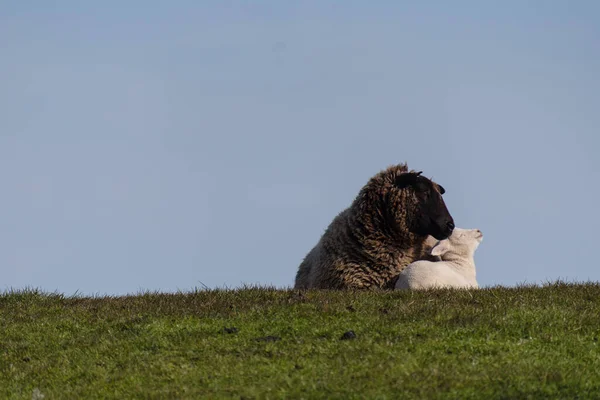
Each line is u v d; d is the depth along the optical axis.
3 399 21.98
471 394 19.48
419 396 19.45
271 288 33.09
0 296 34.62
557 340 23.89
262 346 24.11
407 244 34.84
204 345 24.67
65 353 25.52
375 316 26.55
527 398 19.36
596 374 21.19
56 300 34.31
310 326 25.86
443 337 24.14
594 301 29.52
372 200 34.59
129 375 22.53
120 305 31.44
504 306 27.50
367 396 19.38
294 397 19.66
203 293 32.34
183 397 20.20
